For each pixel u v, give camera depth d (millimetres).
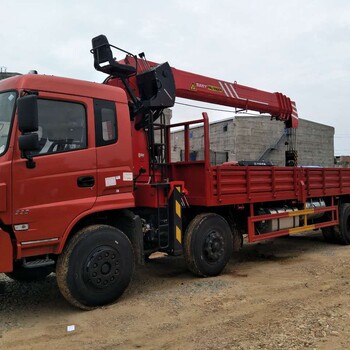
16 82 4688
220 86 8383
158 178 6645
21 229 4559
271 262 7961
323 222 9547
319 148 34344
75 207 4973
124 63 6676
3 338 4293
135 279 6656
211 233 6680
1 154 4516
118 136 5492
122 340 4176
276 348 3725
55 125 4906
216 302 5305
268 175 7801
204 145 6578
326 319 4445
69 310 5133
